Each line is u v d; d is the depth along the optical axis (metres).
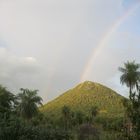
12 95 65.38
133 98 23.27
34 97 79.25
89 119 109.81
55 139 31.20
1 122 30.78
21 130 29.81
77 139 35.78
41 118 98.75
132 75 71.38
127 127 23.78
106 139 34.69
